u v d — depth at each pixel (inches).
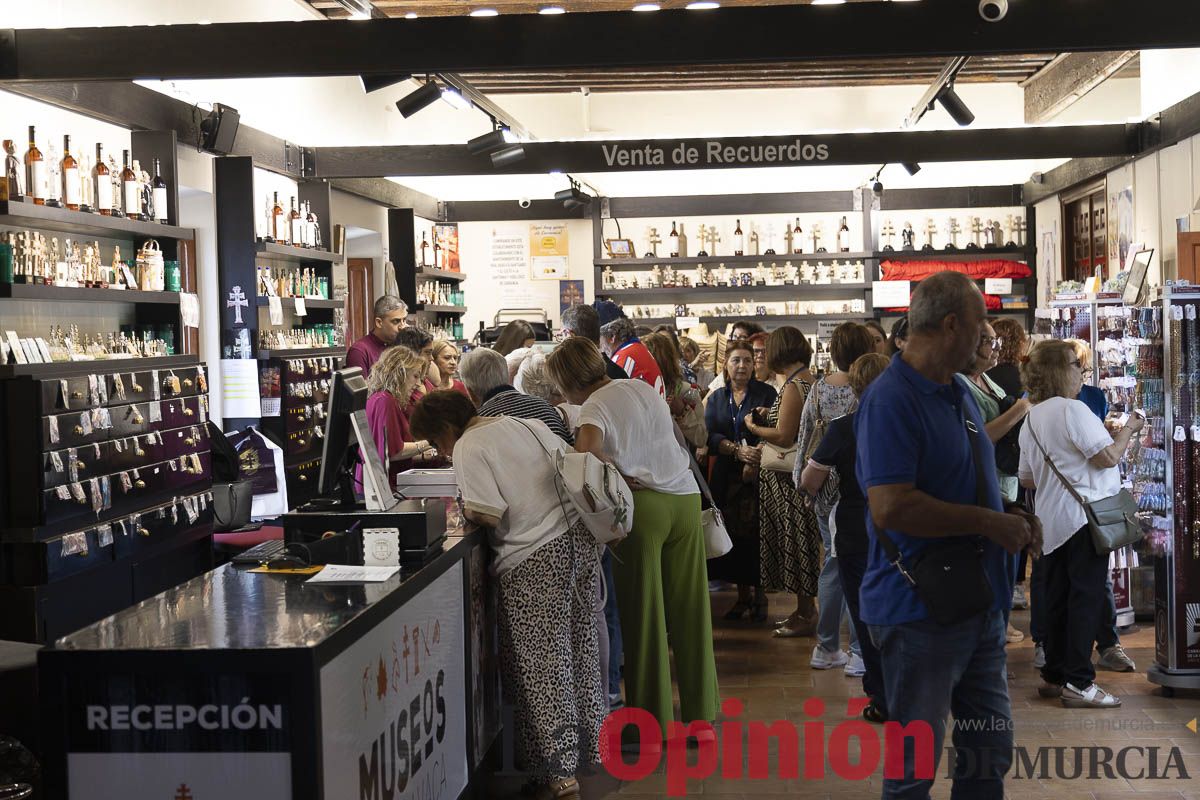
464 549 154.0
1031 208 607.8
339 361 376.8
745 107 609.3
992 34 246.5
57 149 255.8
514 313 578.6
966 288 122.0
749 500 278.2
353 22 250.7
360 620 111.3
